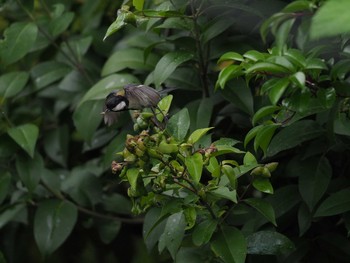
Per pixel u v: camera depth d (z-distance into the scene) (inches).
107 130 272.5
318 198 197.6
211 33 217.0
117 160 243.4
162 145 163.5
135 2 188.1
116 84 237.8
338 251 219.0
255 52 164.9
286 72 156.9
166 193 183.8
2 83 273.4
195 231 180.2
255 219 211.2
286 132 198.4
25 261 320.8
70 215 266.4
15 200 284.2
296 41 201.9
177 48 242.4
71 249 324.2
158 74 212.4
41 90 304.8
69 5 309.4
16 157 265.0
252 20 226.5
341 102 174.2
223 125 250.5
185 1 210.2
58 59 305.6
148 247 219.0
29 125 256.5
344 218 200.2
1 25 305.1
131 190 173.2
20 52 257.3
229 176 172.6
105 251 327.6
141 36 253.1
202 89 235.3
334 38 187.6
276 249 191.0
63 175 302.4
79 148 314.8
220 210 187.2
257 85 233.5
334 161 223.1
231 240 180.1
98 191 280.8
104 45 296.0
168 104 185.3
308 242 219.8
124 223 298.0
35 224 265.0
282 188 214.7
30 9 283.0
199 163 163.9
